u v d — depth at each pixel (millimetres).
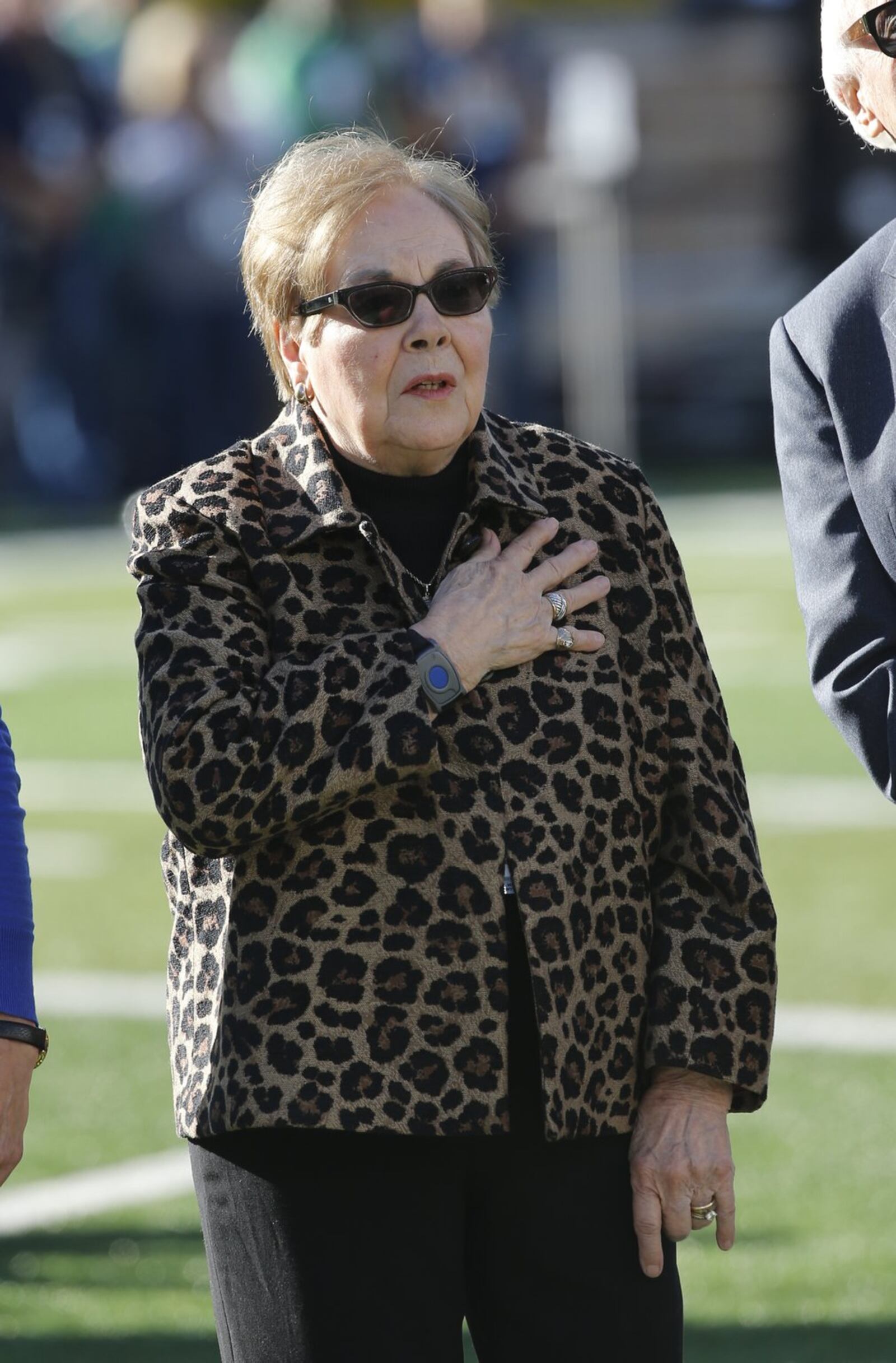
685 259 84750
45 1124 24359
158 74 70688
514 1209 13516
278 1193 13273
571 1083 13375
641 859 13914
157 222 69750
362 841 13352
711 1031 13703
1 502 73875
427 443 13805
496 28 75500
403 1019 13180
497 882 13359
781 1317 19141
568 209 74812
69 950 31141
